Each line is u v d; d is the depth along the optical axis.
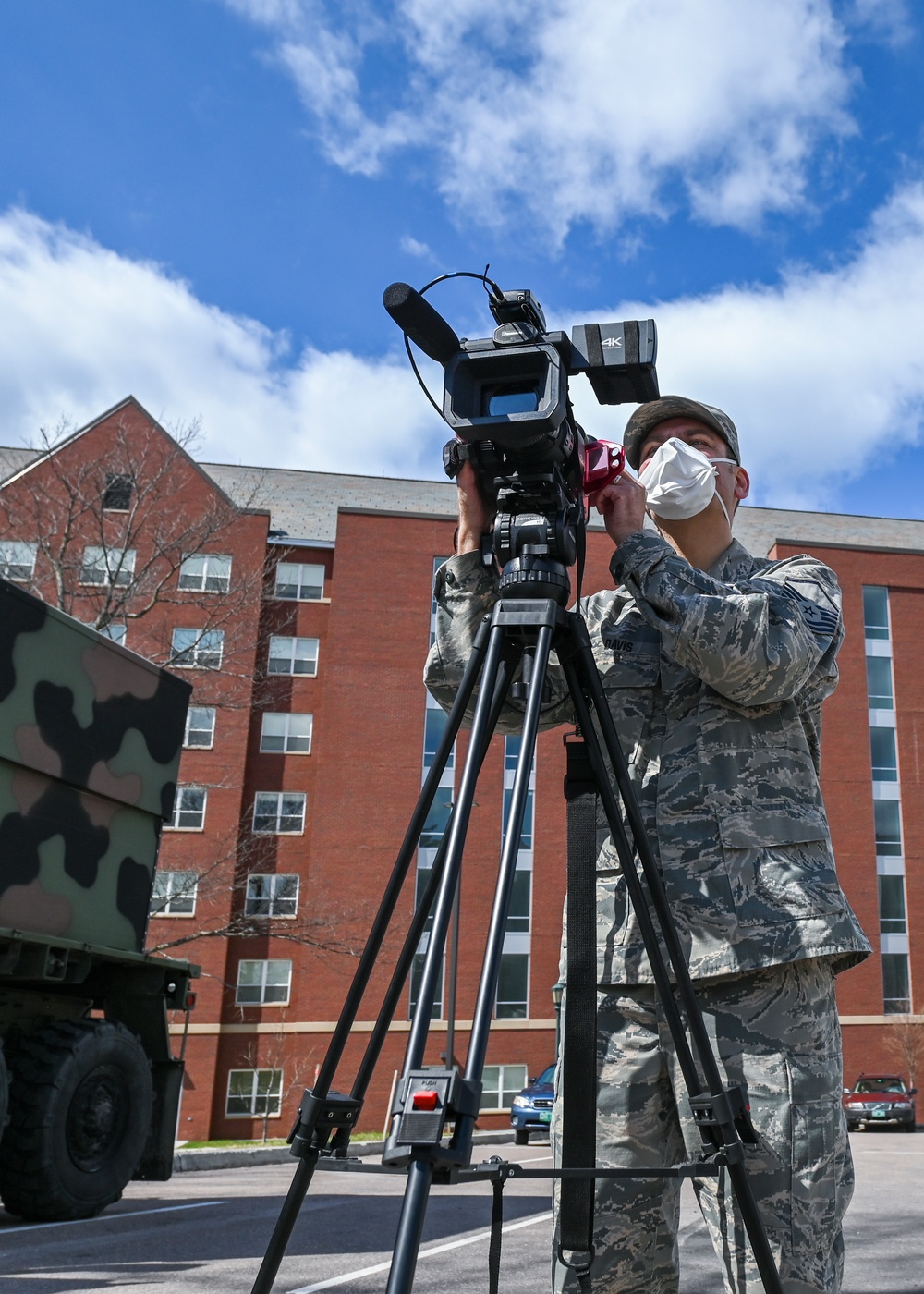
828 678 1.89
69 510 18.58
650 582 1.75
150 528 24.39
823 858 1.77
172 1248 4.73
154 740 7.04
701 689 1.88
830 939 1.66
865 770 29.66
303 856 27.59
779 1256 1.55
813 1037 1.66
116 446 20.05
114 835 6.64
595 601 2.20
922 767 29.91
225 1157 12.34
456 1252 4.52
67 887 6.12
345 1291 3.60
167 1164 6.70
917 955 28.73
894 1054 28.03
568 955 1.74
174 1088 6.85
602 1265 1.68
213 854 26.97
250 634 27.41
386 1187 8.25
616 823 1.61
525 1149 17.16
